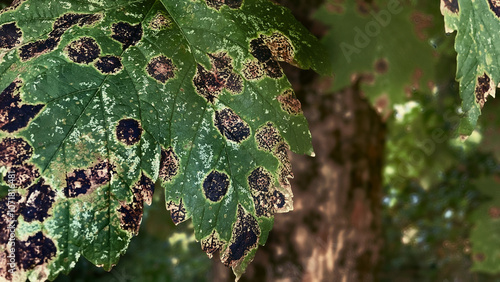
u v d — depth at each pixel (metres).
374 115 0.61
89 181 0.44
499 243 1.44
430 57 0.61
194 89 0.47
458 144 2.22
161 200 0.95
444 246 2.49
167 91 0.46
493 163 2.32
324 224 0.60
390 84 0.60
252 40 0.49
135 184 0.45
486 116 1.05
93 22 0.47
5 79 0.45
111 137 0.45
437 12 0.62
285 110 0.48
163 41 0.47
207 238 0.46
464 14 0.47
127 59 0.46
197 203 0.46
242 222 0.47
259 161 0.47
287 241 0.60
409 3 0.62
